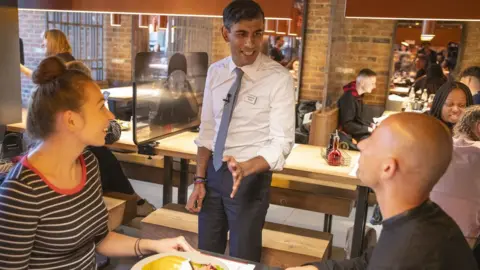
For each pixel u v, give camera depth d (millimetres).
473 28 6242
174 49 7594
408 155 912
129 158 3742
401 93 6629
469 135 1984
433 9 1818
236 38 1791
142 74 2543
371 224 3828
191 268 1330
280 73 1867
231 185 1950
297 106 6203
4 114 1350
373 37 6465
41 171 1207
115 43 7676
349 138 4480
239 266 1403
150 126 2703
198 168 2082
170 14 2230
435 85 6188
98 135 1274
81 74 1265
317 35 6367
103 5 2293
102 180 3164
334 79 5445
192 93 3119
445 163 916
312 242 2557
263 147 1864
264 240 2559
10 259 1160
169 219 2822
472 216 1939
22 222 1152
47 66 1230
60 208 1232
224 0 2162
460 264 891
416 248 876
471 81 3891
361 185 2381
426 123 925
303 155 2756
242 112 1905
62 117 1199
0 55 1304
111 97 5008
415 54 6465
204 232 2092
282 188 3154
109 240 1513
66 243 1271
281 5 2264
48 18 6891
